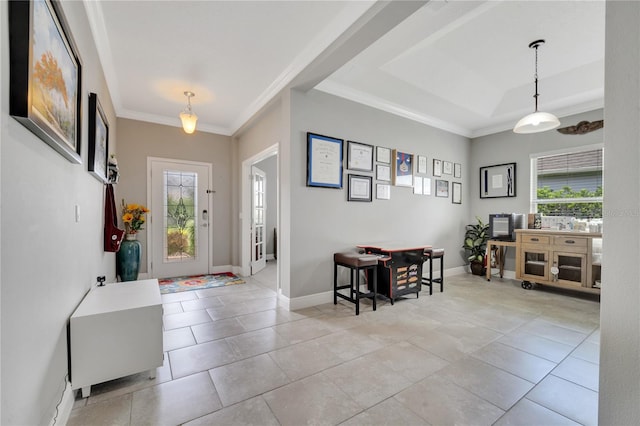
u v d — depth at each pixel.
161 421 1.46
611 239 0.78
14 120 0.94
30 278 1.06
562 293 3.83
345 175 3.58
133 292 2.05
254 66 2.99
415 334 2.51
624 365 0.75
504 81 3.68
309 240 3.29
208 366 1.98
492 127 4.95
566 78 3.49
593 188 3.96
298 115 3.20
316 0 2.09
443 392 1.71
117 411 1.53
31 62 0.95
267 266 5.75
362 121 3.75
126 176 4.25
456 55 3.10
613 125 0.77
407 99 3.85
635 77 0.73
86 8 2.00
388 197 4.02
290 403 1.60
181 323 2.73
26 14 0.94
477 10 2.32
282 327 2.65
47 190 1.24
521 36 2.75
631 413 0.74
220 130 5.01
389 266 3.28
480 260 4.85
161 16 2.24
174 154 4.62
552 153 4.31
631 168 0.74
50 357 1.27
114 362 1.68
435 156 4.66
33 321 1.09
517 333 2.54
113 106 3.75
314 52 2.63
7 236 0.89
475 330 2.60
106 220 2.75
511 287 4.14
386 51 2.86
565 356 2.14
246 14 2.23
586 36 2.74
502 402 1.62
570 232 3.66
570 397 1.67
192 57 2.82
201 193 4.86
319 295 3.36
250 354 2.15
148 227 4.42
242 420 1.48
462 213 5.12
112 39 2.52
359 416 1.50
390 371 1.93
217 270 5.02
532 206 4.55
